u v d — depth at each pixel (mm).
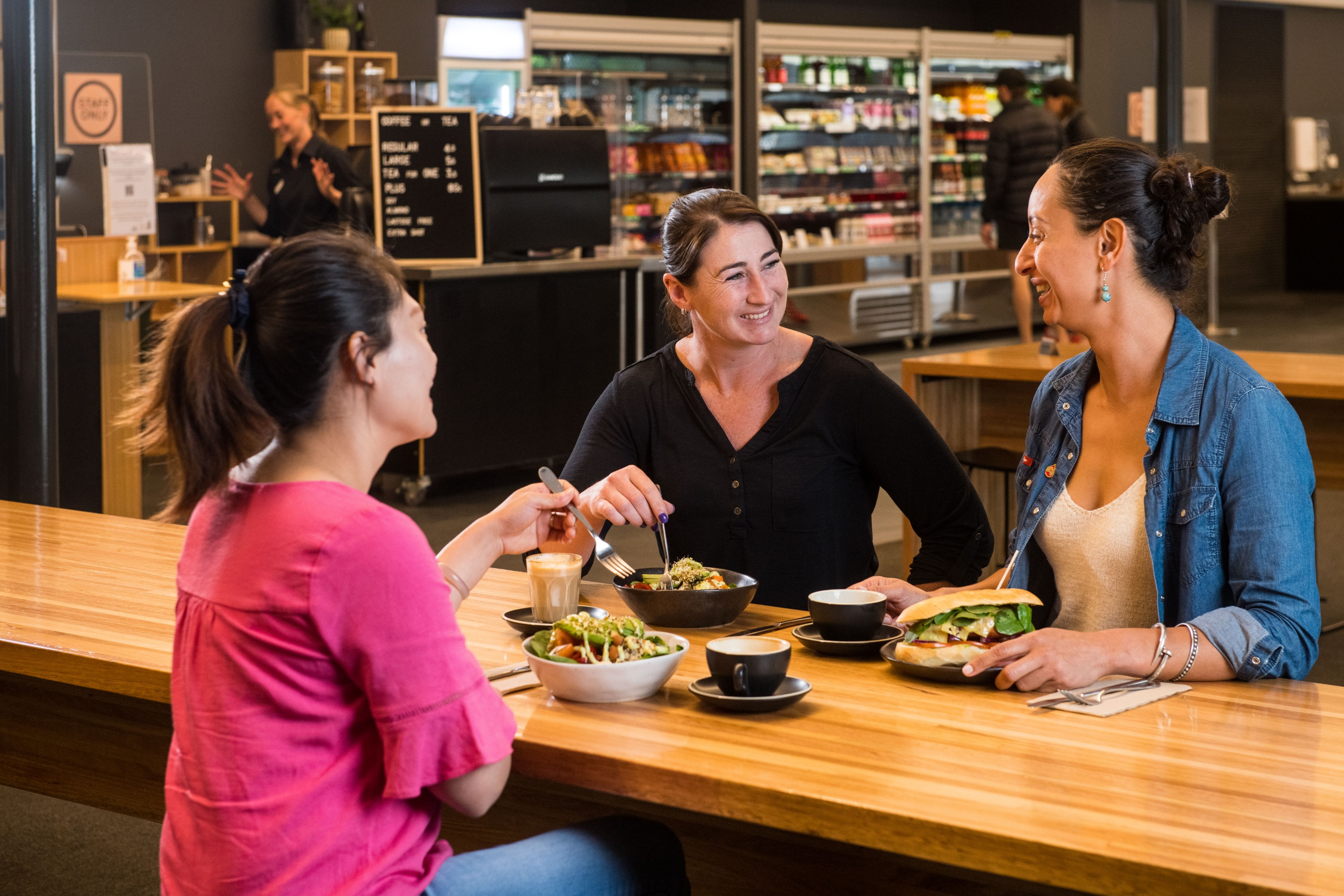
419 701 1271
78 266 6762
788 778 1368
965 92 11945
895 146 11609
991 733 1504
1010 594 1744
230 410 1311
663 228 2355
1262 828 1232
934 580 2367
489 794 1325
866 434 2365
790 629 2010
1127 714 1568
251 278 1367
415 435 1434
